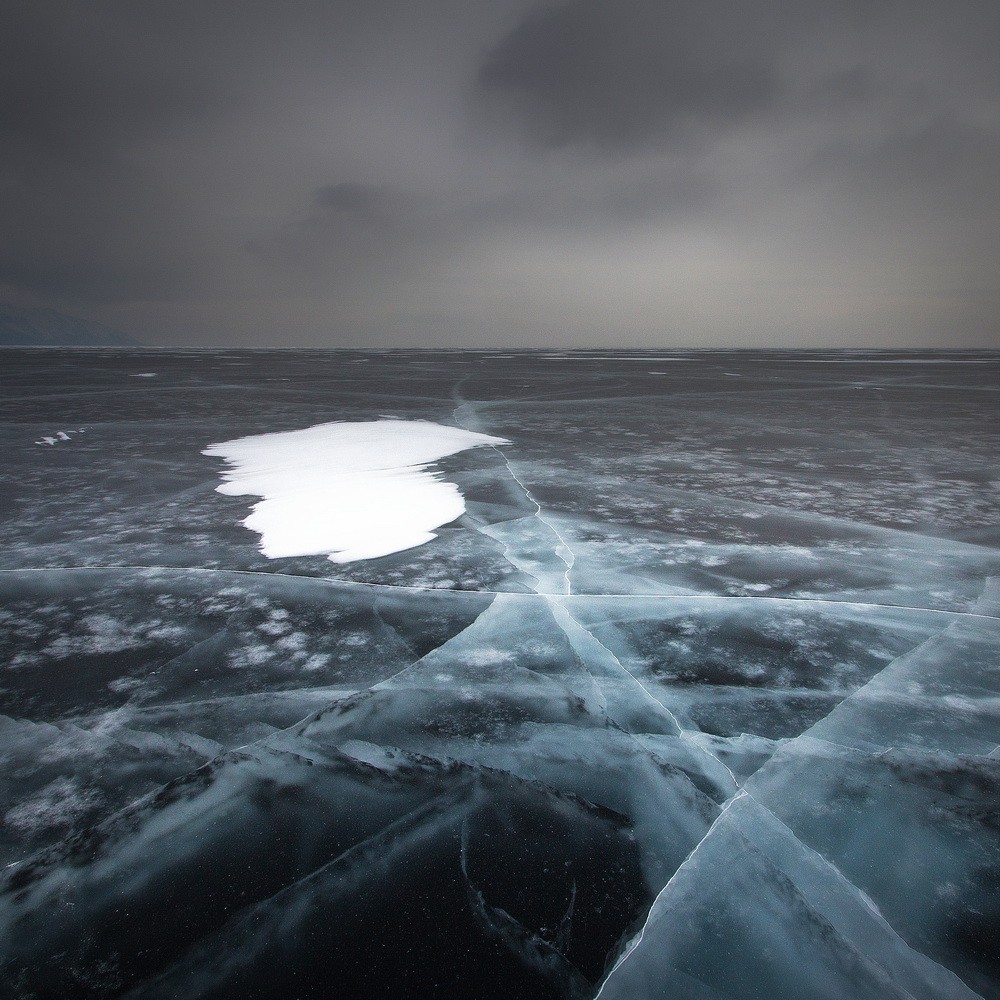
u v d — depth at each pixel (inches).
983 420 298.7
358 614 95.1
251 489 169.2
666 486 171.6
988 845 52.7
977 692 75.0
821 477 183.0
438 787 59.0
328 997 40.1
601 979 41.2
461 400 385.1
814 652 84.0
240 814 55.5
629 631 89.7
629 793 58.3
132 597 101.2
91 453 216.4
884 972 42.2
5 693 74.6
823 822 55.1
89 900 47.1
